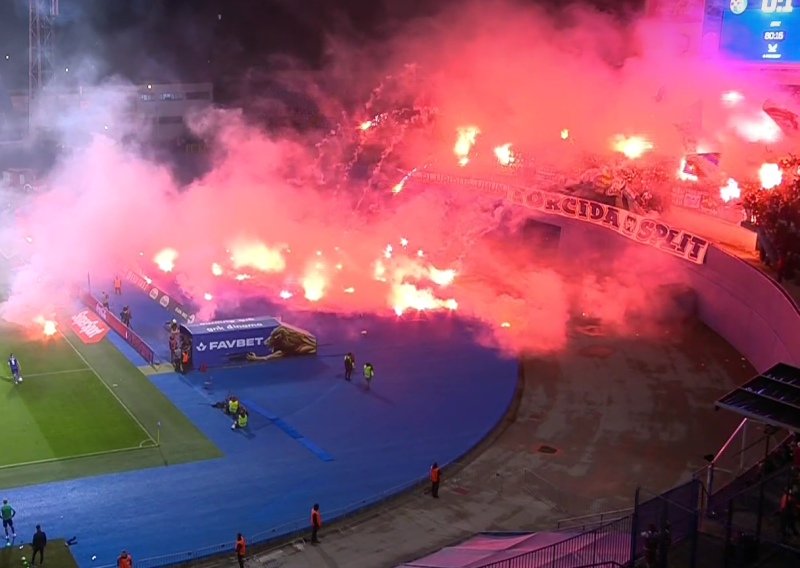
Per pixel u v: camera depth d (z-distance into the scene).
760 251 53.25
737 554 22.05
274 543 33.41
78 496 36.84
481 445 42.97
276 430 44.38
